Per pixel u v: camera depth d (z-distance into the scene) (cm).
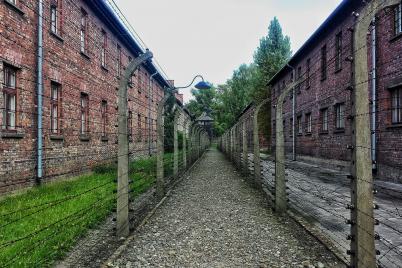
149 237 591
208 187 1211
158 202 904
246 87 6750
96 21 1541
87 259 474
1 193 841
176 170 1333
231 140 2355
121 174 580
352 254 362
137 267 457
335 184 1172
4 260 427
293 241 566
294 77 2514
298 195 978
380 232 589
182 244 553
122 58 1961
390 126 1162
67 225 574
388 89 1196
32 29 995
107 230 610
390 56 1178
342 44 1573
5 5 862
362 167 349
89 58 1438
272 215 757
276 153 780
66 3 1212
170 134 2530
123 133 582
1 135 845
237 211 801
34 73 1006
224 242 563
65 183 1046
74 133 1273
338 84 1628
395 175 1141
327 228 627
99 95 1568
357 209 350
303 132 2231
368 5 348
